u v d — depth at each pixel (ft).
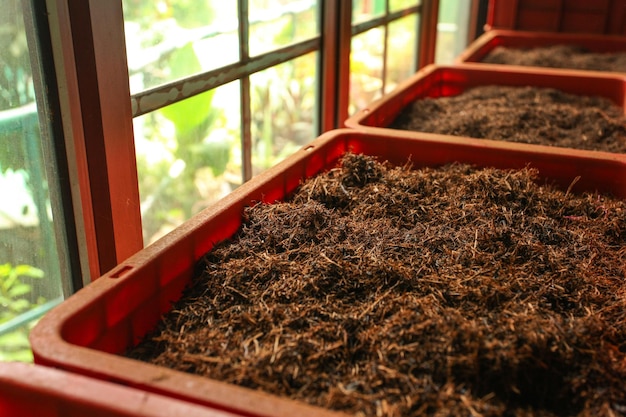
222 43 6.61
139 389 2.72
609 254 4.63
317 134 8.93
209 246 4.37
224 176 8.36
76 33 4.48
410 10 11.30
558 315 3.71
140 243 5.51
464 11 14.57
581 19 12.70
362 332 3.54
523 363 3.17
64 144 4.64
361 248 4.38
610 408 3.07
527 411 3.03
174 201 10.14
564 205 5.23
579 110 7.86
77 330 3.24
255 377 3.17
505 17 13.15
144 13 8.87
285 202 5.19
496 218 4.89
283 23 8.13
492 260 4.31
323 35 8.29
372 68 10.53
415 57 12.21
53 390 2.61
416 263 4.24
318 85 8.63
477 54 11.21
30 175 4.77
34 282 5.12
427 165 6.07
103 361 2.84
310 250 4.36
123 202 5.18
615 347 3.51
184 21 8.21
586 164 5.62
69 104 4.52
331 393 3.05
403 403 2.97
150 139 8.93
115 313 3.51
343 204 5.13
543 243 4.65
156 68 6.22
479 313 3.67
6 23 4.37
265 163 10.00
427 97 9.00
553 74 8.96
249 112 7.14
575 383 3.19
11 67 4.48
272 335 3.52
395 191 5.24
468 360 3.14
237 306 3.82
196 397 2.62
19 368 2.73
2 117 4.59
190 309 3.86
